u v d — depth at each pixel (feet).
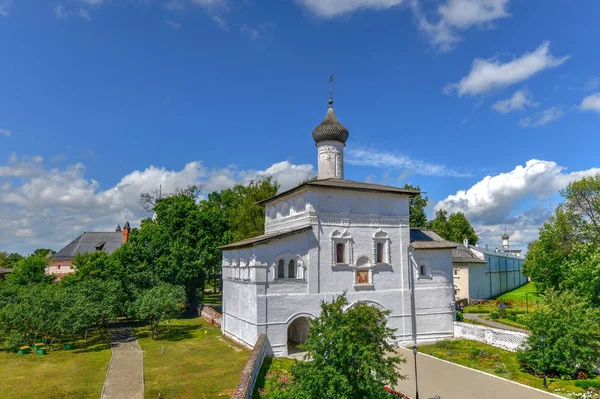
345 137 140.97
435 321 126.41
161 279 177.37
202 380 84.84
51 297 122.62
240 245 115.55
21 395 77.30
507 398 78.02
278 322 107.14
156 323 130.93
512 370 94.27
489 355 105.70
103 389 80.12
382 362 60.49
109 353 109.70
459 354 108.58
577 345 86.22
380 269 121.49
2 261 371.76
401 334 121.49
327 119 141.08
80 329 122.21
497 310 156.66
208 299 243.81
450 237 274.57
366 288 118.52
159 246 182.09
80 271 167.43
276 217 137.59
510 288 285.23
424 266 128.67
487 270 233.96
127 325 153.48
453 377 90.68
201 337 130.41
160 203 192.34
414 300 124.67
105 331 142.31
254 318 106.52
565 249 132.57
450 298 129.70
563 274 130.00
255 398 72.13
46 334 119.65
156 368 94.38
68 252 301.63
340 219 117.80
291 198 125.80
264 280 106.93
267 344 104.99
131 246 183.42
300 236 112.27
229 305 130.62
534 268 146.00
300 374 60.64
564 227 134.21
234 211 209.05
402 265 124.57
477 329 121.19
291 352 110.22
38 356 106.83
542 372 89.97
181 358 103.35
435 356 107.76
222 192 237.25
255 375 80.79
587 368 86.48
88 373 91.04
